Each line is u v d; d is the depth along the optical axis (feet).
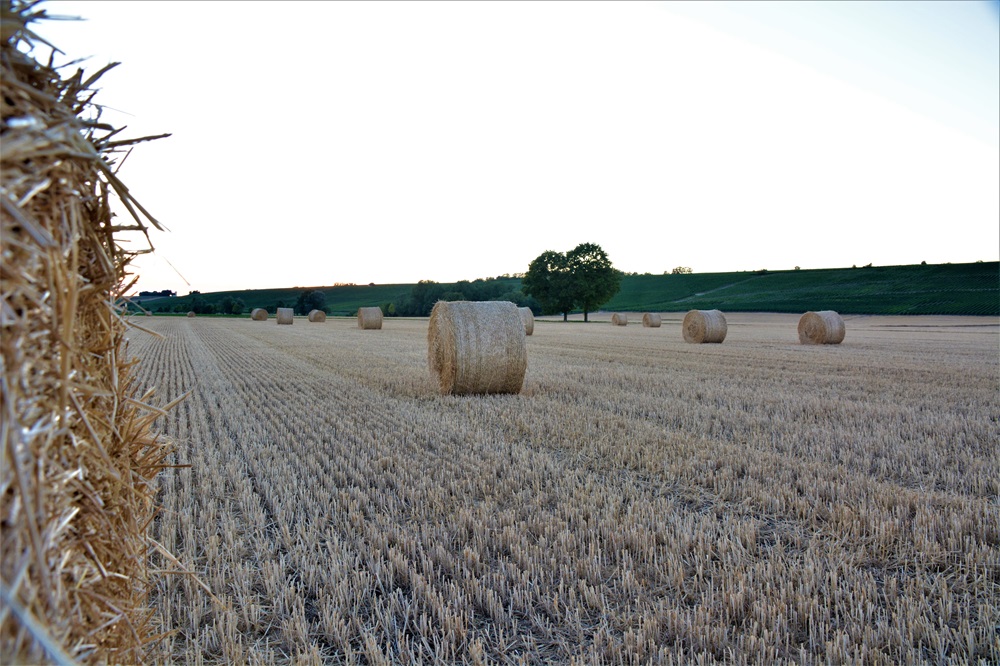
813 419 28.50
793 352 65.98
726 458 21.15
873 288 229.66
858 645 10.35
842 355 62.13
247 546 14.55
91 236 6.95
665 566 13.25
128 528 7.94
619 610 11.54
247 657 10.18
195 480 19.58
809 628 10.82
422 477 18.85
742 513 16.46
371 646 10.02
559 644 10.39
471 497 17.51
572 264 198.90
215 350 70.28
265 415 30.19
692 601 11.89
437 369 38.09
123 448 7.88
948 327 126.52
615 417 28.63
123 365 7.83
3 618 4.31
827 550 13.93
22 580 5.10
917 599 11.72
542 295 201.46
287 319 150.51
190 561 13.11
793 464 20.51
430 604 11.55
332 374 46.85
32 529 5.11
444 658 10.00
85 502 6.64
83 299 6.86
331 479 18.52
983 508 16.01
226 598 11.91
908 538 14.38
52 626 5.43
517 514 16.07
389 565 12.67
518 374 36.14
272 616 11.43
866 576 12.55
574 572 12.73
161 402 34.06
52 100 5.99
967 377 43.68
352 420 28.58
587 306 199.93
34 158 5.71
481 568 13.19
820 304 205.67
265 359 59.41
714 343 81.82
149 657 9.75
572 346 76.89
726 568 13.01
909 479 19.36
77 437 6.54
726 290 277.03
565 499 17.22
